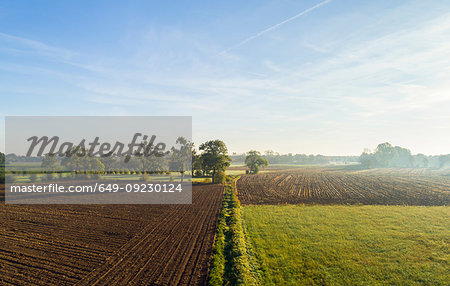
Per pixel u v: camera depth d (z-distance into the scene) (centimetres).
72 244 2052
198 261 1727
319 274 1630
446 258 1831
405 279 1563
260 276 1606
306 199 4700
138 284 1425
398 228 2569
